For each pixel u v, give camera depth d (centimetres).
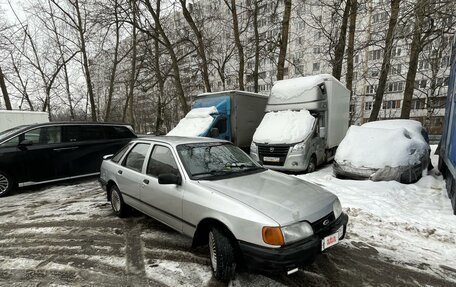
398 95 3005
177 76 1588
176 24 1820
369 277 291
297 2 1758
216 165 370
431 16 561
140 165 421
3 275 306
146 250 357
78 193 664
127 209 472
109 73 2369
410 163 651
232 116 968
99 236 405
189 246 367
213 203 284
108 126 845
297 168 767
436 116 2778
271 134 823
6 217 498
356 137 733
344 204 510
